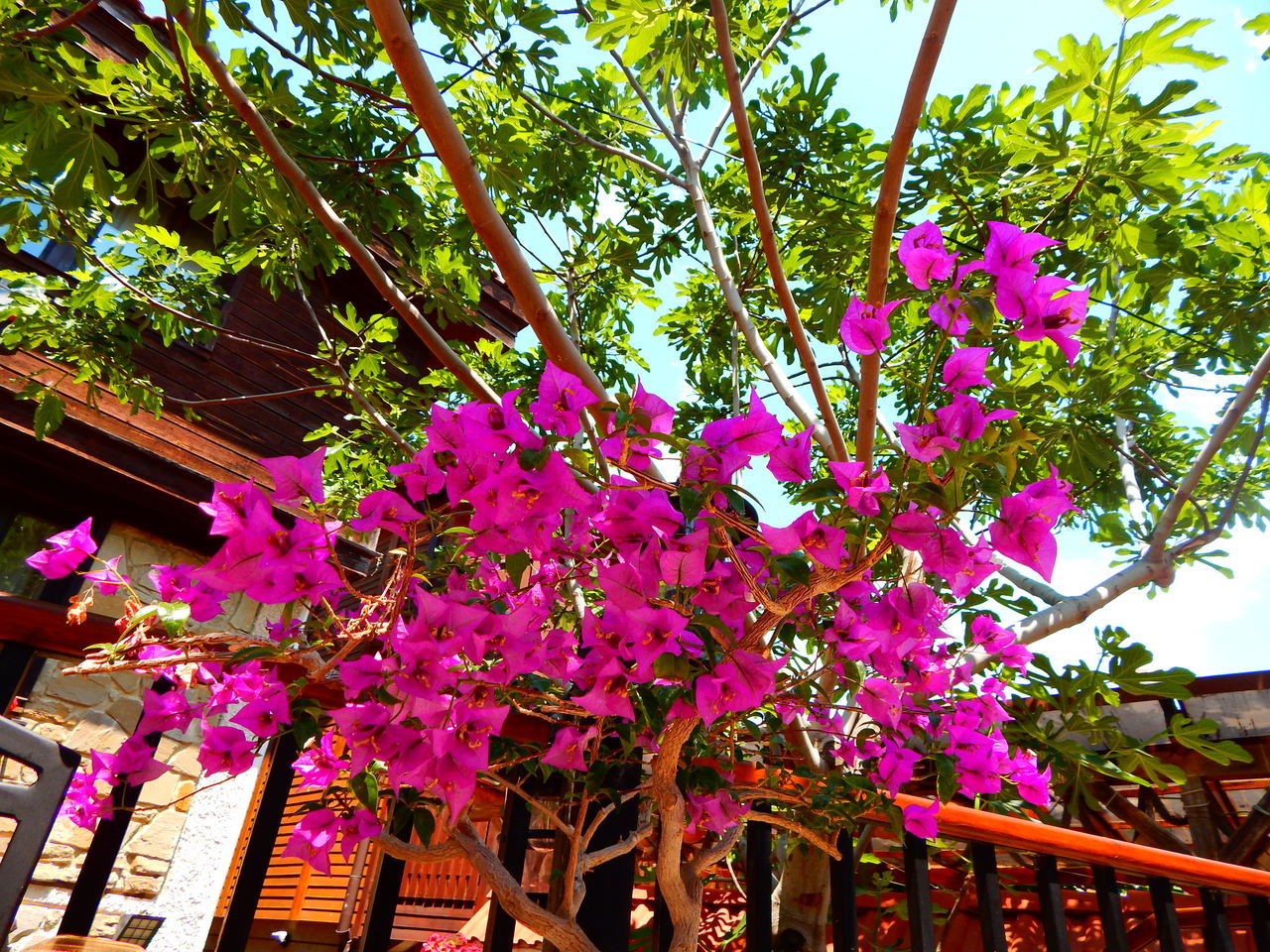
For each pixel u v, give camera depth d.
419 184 4.21
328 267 3.44
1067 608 3.53
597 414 1.17
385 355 4.19
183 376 6.20
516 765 1.53
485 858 1.35
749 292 4.50
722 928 3.51
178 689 1.37
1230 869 1.91
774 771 1.58
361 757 1.03
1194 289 4.20
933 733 1.74
